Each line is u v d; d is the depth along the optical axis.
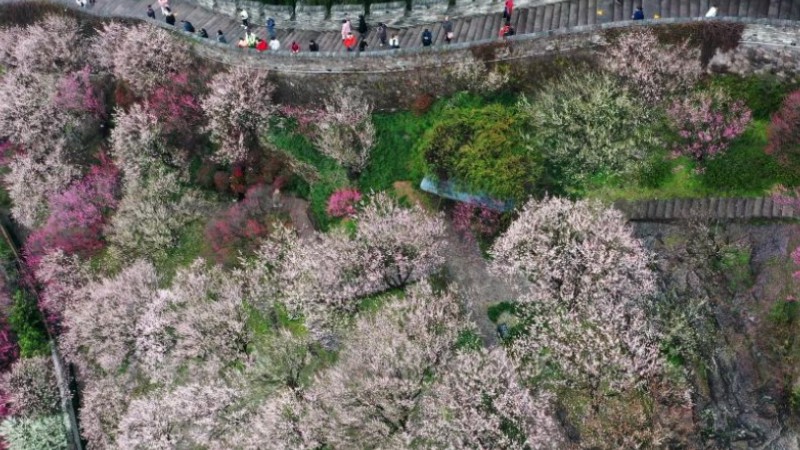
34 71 44.81
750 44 29.81
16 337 41.66
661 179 31.08
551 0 36.25
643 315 28.78
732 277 29.22
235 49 38.75
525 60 33.88
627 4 34.34
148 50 40.34
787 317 27.89
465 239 33.81
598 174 31.97
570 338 29.08
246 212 37.69
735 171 29.83
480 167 31.73
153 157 40.66
